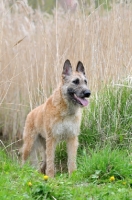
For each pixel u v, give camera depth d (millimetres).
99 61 13422
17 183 8289
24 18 15883
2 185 8117
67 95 11195
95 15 14070
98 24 13953
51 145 11398
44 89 13594
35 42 15180
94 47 13539
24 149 12242
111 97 12734
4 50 15070
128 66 13234
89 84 13203
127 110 12453
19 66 15102
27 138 12203
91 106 12781
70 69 11438
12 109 14734
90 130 12430
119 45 13531
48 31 15336
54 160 12453
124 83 12898
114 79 13055
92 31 13836
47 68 14375
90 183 8852
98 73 13344
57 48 13688
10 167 9477
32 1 20656
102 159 9461
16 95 15125
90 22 13984
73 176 9383
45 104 11641
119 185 8617
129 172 9234
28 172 9141
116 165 9344
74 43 14039
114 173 9164
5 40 15180
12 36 15664
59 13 15906
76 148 11406
